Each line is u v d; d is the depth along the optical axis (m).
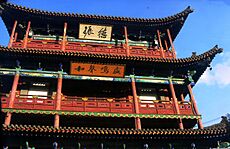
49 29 35.88
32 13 33.25
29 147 23.34
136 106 28.58
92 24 35.31
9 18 33.34
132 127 29.50
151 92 33.59
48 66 30.17
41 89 31.06
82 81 30.98
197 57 30.98
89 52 32.06
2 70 28.53
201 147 26.38
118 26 36.12
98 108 27.66
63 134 23.20
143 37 38.41
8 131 22.17
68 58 29.53
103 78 30.81
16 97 26.70
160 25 36.44
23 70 29.17
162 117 28.27
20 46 30.86
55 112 26.27
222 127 25.27
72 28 36.31
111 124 28.97
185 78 32.09
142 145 25.48
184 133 24.98
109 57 29.83
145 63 31.03
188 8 35.59
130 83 31.58
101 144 24.53
